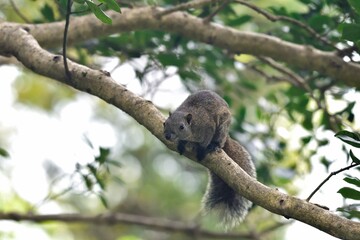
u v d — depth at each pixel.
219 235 15.15
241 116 13.95
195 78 13.78
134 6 12.90
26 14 16.41
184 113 9.92
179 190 24.33
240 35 12.48
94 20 12.16
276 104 14.90
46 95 23.53
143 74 13.92
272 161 13.97
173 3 13.20
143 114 8.81
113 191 25.73
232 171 7.89
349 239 6.74
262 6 17.23
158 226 15.14
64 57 9.14
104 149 12.09
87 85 9.29
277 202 7.21
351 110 12.58
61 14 13.30
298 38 13.02
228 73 15.60
